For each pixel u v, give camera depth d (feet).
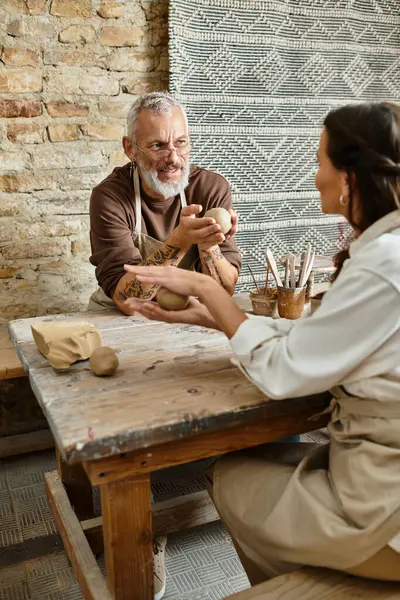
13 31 7.75
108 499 4.04
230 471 4.51
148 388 4.17
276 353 3.83
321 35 9.72
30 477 8.08
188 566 6.35
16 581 6.07
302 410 4.43
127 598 4.32
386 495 3.59
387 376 3.67
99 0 8.13
